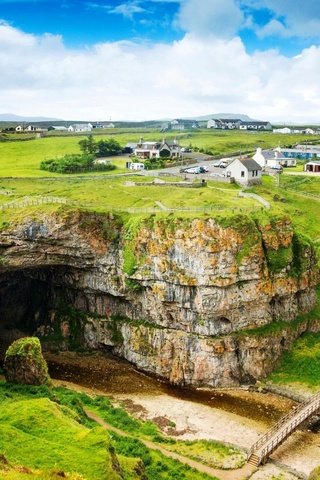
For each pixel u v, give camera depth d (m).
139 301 91.88
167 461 60.69
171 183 116.56
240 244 84.75
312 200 125.38
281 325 88.62
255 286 85.94
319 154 185.12
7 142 189.38
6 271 97.56
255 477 60.16
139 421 72.38
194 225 84.25
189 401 79.31
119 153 170.88
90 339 96.25
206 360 83.88
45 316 102.50
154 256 87.44
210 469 61.19
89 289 96.62
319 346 89.12
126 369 89.94
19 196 104.44
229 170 129.62
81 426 56.31
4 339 100.44
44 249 92.56
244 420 73.62
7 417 54.19
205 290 83.69
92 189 111.75
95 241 92.69
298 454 65.31
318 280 101.44
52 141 192.00
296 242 94.06
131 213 95.00
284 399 79.69
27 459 45.25
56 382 84.38
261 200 102.12
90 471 44.16
